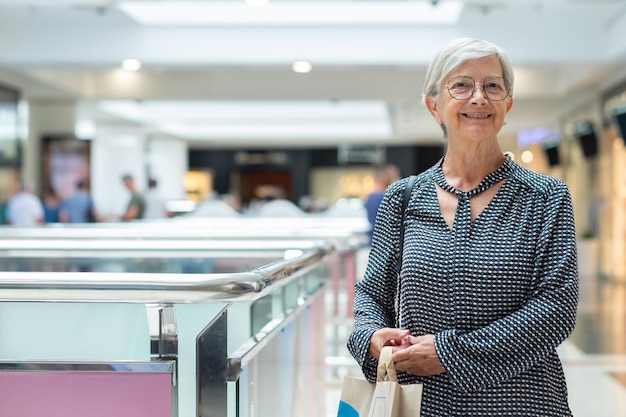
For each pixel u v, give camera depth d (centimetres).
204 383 149
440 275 170
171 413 146
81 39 994
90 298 138
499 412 163
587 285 1304
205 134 2362
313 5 976
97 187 1958
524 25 976
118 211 1947
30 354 181
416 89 1315
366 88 1314
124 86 1389
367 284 188
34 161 1493
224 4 955
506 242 168
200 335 150
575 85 1339
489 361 160
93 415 146
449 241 172
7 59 993
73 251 291
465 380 160
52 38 993
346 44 989
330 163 2862
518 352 160
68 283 139
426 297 172
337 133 2391
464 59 174
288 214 1141
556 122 1880
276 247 288
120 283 139
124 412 146
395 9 970
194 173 2867
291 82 1334
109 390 146
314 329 297
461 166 178
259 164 2877
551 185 171
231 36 994
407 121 1872
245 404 165
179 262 253
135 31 992
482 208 174
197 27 994
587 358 642
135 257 281
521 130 2103
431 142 2575
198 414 148
